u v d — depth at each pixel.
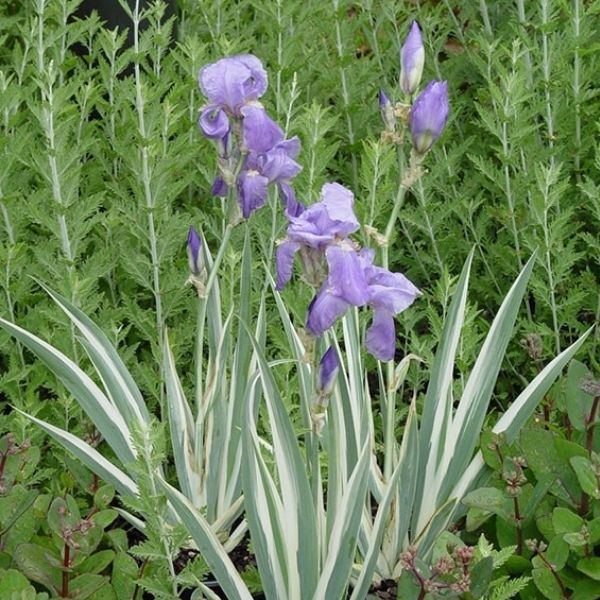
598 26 2.98
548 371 2.21
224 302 2.38
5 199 2.42
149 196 2.43
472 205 2.68
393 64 3.04
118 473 2.21
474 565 2.00
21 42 3.18
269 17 2.86
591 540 2.05
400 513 2.16
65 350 2.38
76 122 2.72
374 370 2.66
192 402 2.50
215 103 2.07
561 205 2.74
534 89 2.72
